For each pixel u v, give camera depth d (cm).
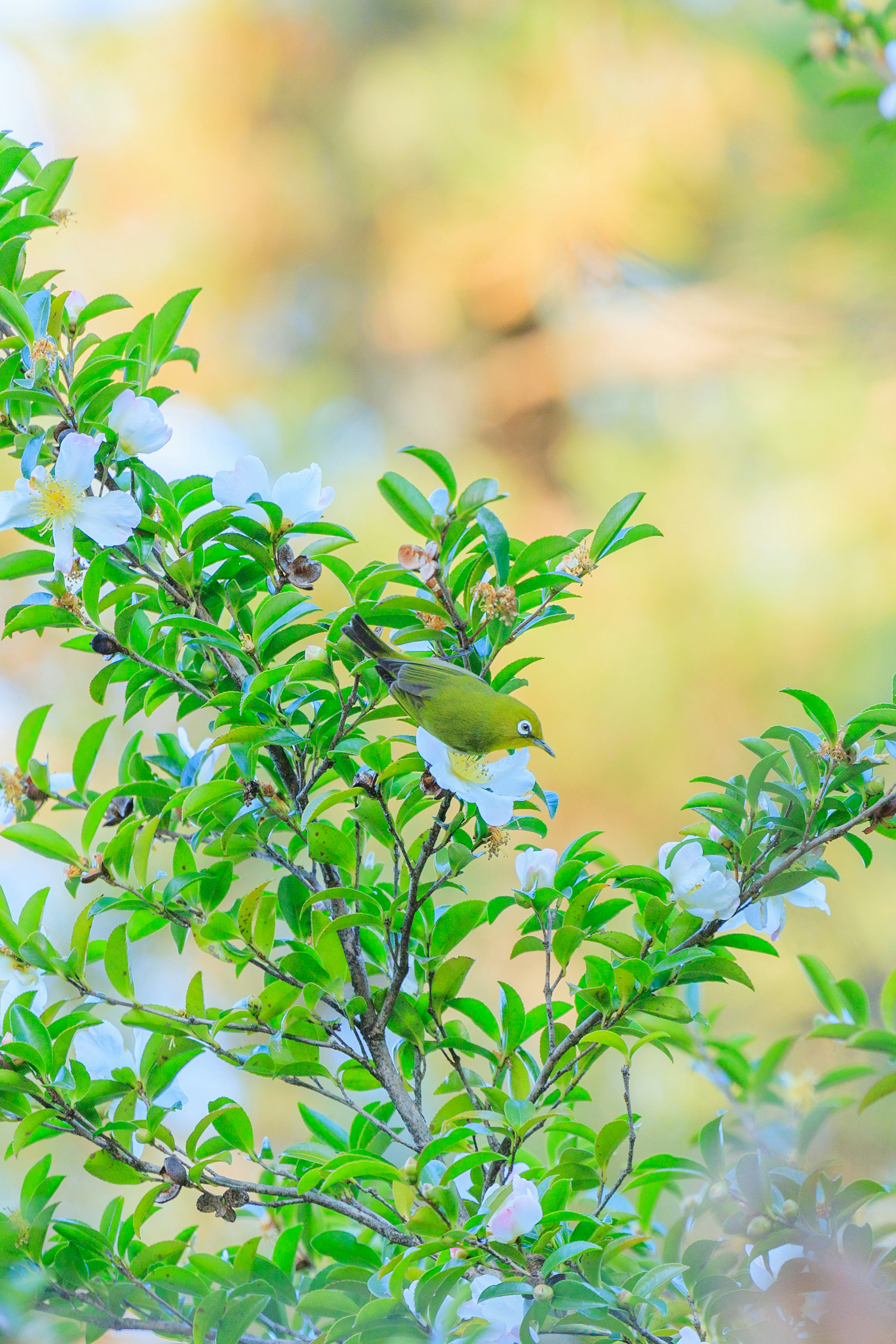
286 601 424
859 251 859
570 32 998
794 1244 419
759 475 866
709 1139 422
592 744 819
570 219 988
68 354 427
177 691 428
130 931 426
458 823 423
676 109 948
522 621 426
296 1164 430
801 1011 753
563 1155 424
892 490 815
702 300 935
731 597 819
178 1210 670
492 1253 417
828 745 421
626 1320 418
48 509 422
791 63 859
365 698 426
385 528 888
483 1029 427
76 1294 422
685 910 421
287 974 423
